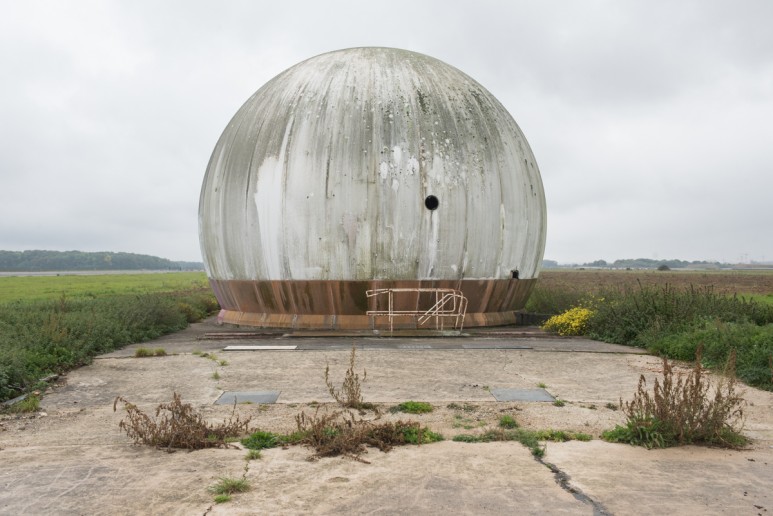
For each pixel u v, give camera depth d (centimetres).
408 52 1903
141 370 1105
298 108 1675
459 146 1638
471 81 1881
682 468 573
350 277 1585
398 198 1575
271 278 1645
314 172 1595
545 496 504
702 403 676
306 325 1638
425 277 1595
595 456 608
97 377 1042
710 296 1574
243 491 517
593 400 859
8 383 916
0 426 736
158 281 5916
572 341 1495
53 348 1166
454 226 1600
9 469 575
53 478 550
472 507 482
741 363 1031
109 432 711
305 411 799
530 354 1274
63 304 1725
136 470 571
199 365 1153
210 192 1811
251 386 961
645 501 494
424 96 1688
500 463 586
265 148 1662
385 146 1595
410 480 541
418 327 1622
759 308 1520
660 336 1343
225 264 1753
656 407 696
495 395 889
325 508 482
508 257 1700
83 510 480
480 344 1419
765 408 812
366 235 1577
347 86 1689
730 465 582
